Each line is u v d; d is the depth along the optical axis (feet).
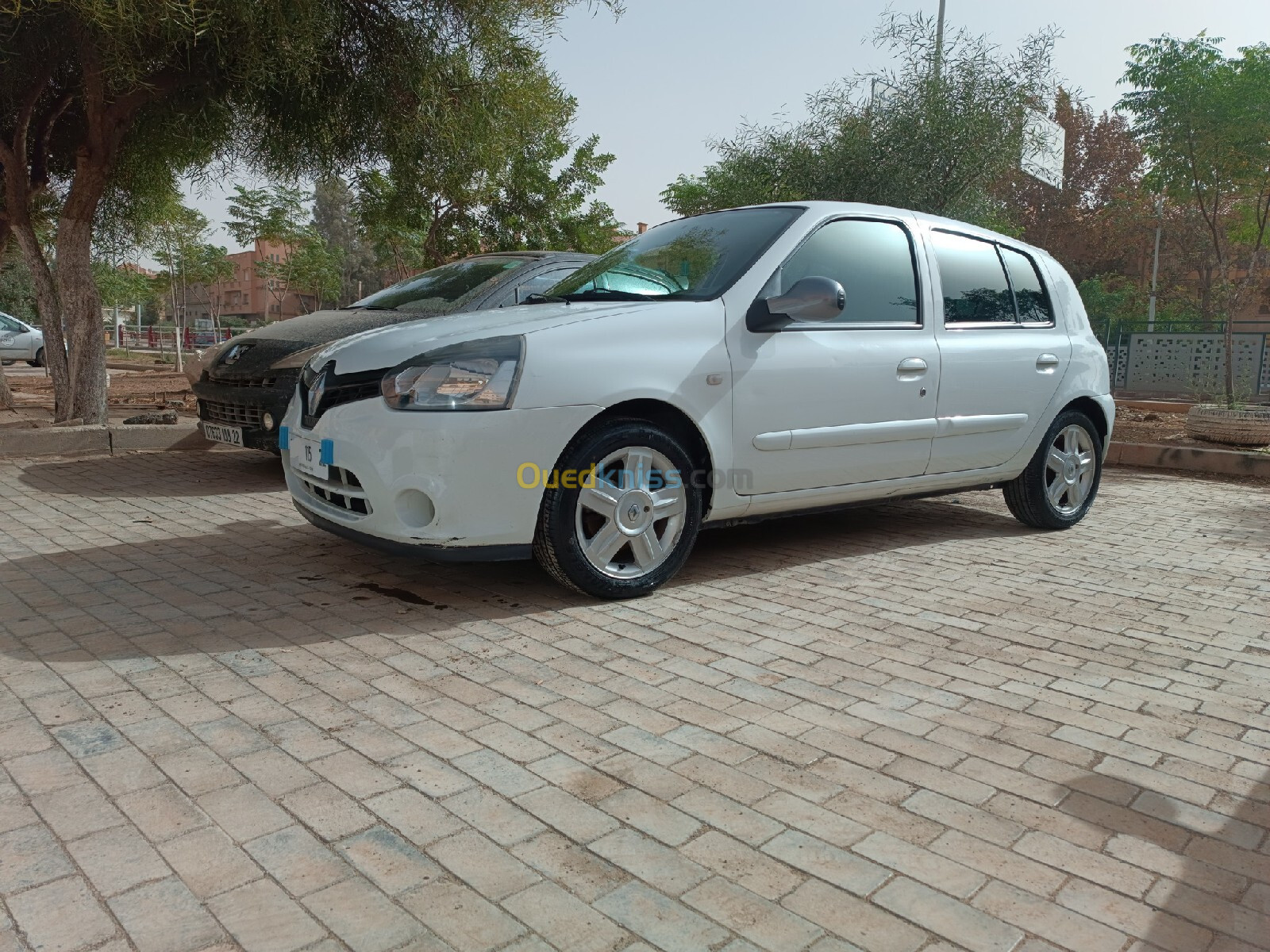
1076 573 15.29
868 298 15.30
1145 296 106.32
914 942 6.04
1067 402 18.13
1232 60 38.58
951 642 11.79
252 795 7.71
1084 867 6.93
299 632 11.64
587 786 7.97
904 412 15.48
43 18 24.53
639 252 15.87
